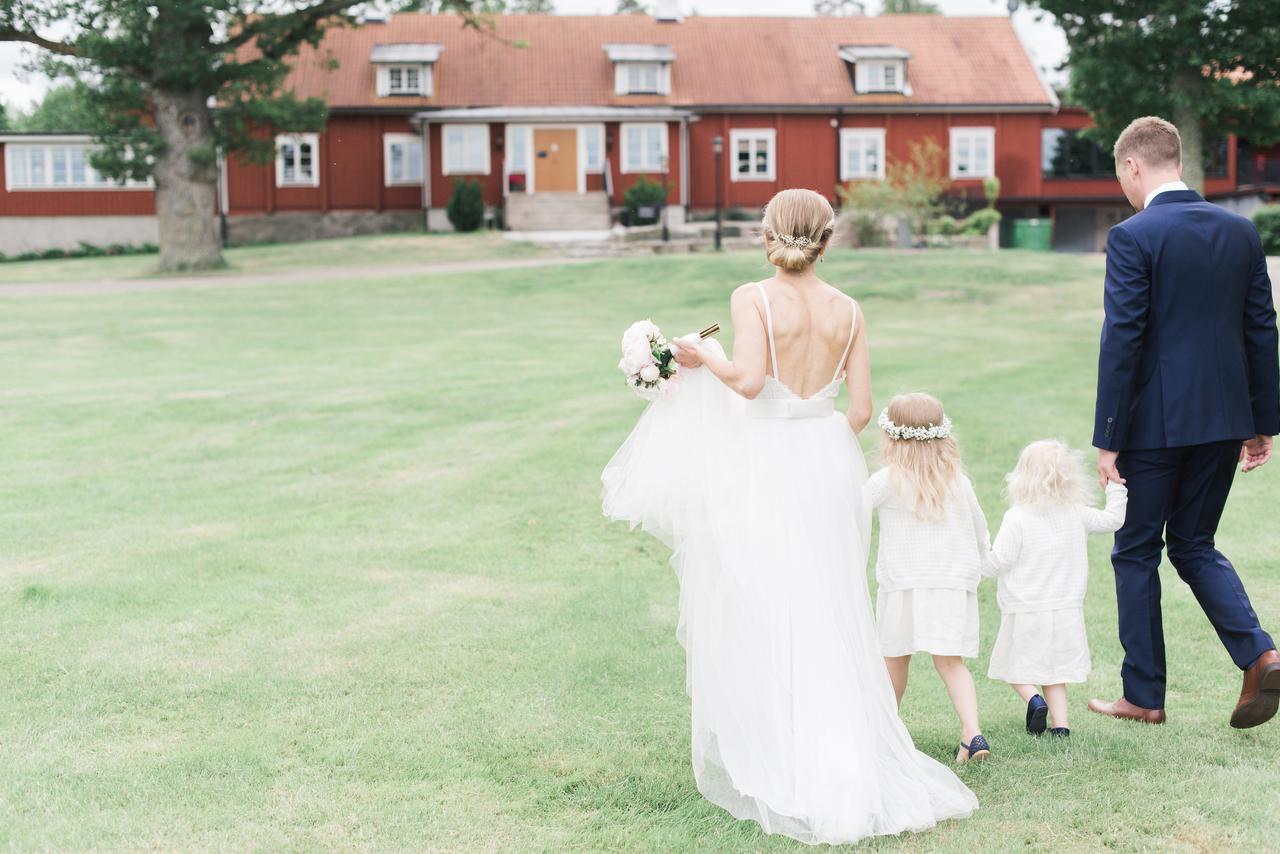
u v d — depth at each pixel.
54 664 5.04
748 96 38.41
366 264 28.27
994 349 15.02
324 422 10.91
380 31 40.25
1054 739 4.28
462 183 35.56
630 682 4.95
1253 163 39.22
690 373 4.02
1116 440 4.35
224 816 3.61
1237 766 3.98
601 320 19.12
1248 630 4.23
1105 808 3.63
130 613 5.79
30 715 4.48
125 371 14.13
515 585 6.42
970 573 4.20
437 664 5.12
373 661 5.15
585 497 8.29
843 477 3.89
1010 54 40.28
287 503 8.20
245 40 28.50
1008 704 4.84
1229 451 4.36
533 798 3.78
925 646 4.14
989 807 3.66
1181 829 3.48
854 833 3.43
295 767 4.02
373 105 37.50
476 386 12.67
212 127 28.72
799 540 3.80
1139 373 4.39
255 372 13.99
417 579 6.50
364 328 18.14
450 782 3.90
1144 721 4.50
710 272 24.22
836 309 3.92
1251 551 6.96
